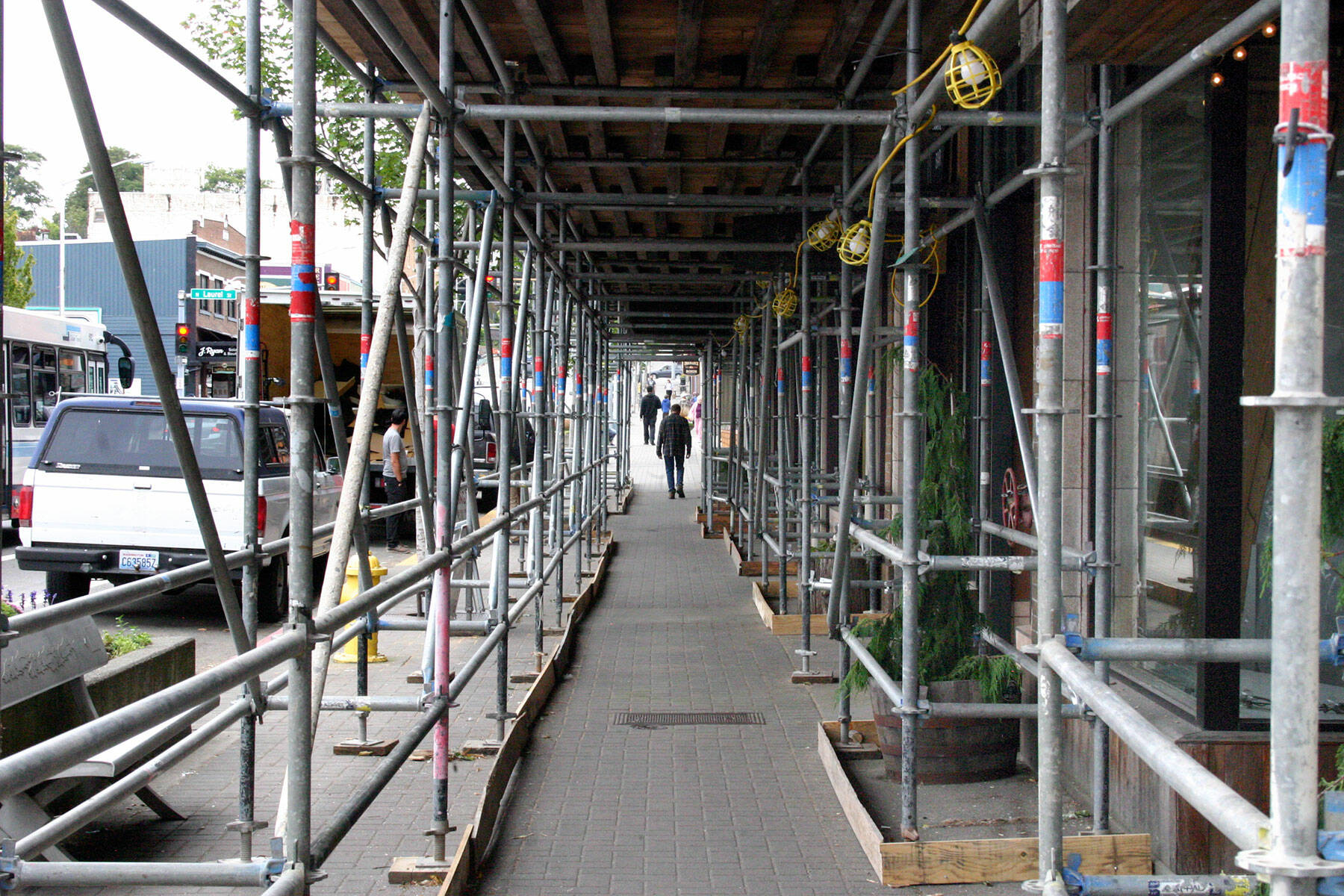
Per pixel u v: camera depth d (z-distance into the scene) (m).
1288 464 1.42
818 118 4.36
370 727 6.16
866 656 4.91
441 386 4.24
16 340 14.95
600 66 5.34
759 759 5.64
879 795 4.96
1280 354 1.44
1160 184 4.82
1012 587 6.39
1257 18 2.89
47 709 4.45
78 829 2.93
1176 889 2.25
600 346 15.30
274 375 15.40
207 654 8.34
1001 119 4.18
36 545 9.23
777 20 4.64
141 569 9.19
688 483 28.73
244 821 4.19
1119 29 3.59
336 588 2.92
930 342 7.76
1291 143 1.43
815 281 9.46
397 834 4.57
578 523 10.67
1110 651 2.30
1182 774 1.56
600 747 5.86
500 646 5.71
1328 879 1.36
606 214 8.87
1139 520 5.05
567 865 4.27
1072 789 4.86
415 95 6.01
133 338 30.86
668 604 10.55
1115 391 5.13
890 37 5.08
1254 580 4.23
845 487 4.93
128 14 2.87
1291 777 1.39
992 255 5.00
